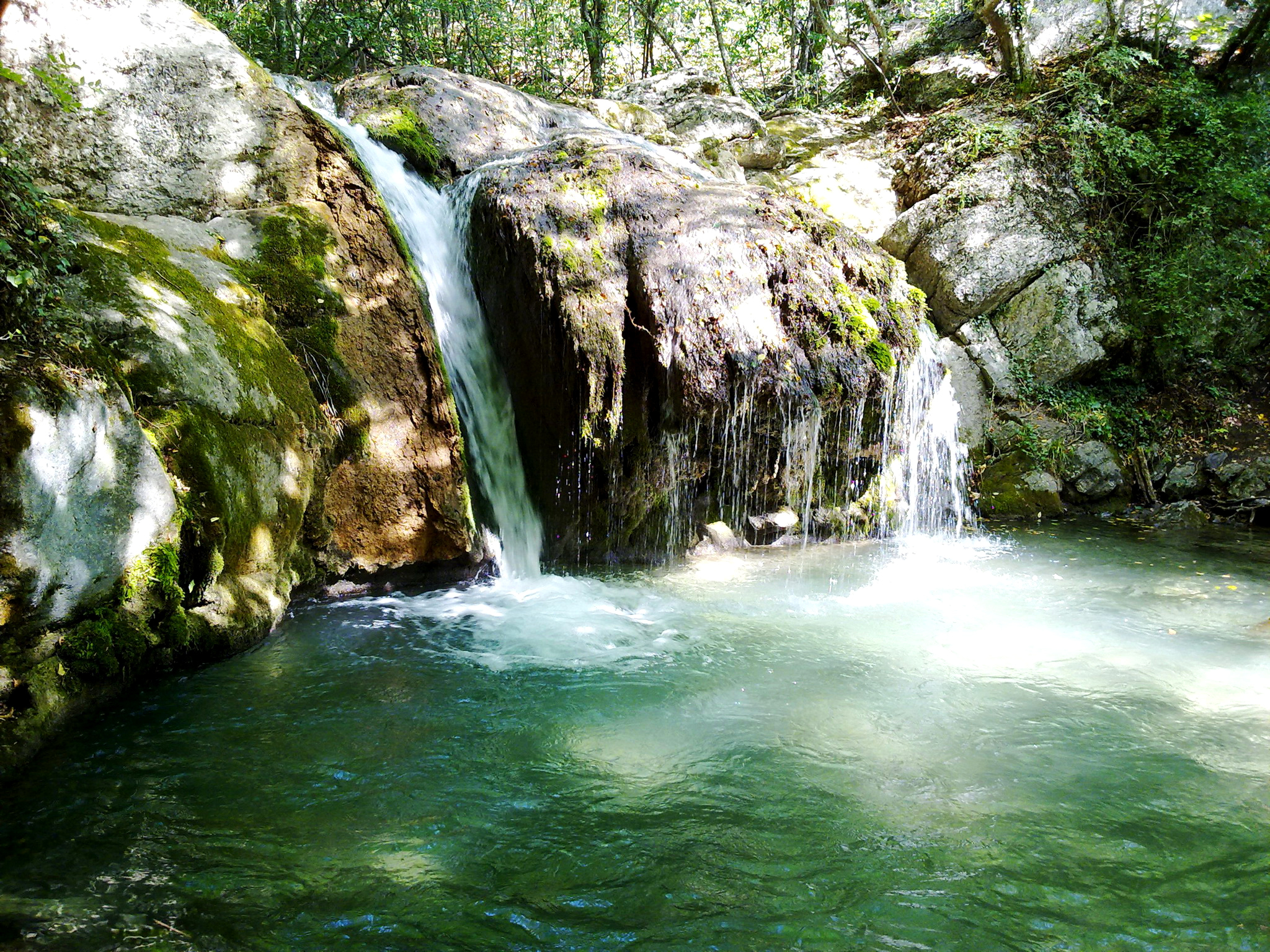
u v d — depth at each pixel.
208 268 5.95
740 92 14.27
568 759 4.18
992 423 9.65
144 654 4.69
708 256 7.08
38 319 4.32
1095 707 4.74
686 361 6.71
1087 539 8.36
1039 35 12.46
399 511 6.57
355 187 6.89
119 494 4.35
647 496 7.31
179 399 4.99
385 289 6.74
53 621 4.16
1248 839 3.55
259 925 2.99
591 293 6.84
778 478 7.80
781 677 5.14
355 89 9.38
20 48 5.93
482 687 4.97
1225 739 4.39
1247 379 10.15
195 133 6.57
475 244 7.48
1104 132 10.47
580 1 15.06
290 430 5.73
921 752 4.26
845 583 6.96
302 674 5.07
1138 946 2.95
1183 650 5.54
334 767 4.06
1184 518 9.01
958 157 10.71
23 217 4.63
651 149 9.34
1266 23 10.87
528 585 6.89
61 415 3.99
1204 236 10.09
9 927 2.92
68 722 4.31
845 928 3.03
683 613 6.25
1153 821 3.69
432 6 13.14
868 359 7.21
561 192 7.30
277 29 13.03
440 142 8.82
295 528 5.80
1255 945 2.96
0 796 3.72
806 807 3.77
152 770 3.98
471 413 7.33
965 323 9.95
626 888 3.23
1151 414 9.99
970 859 3.42
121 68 6.34
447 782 3.96
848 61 14.46
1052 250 9.91
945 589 6.79
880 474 8.37
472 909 3.10
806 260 7.43
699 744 4.33
